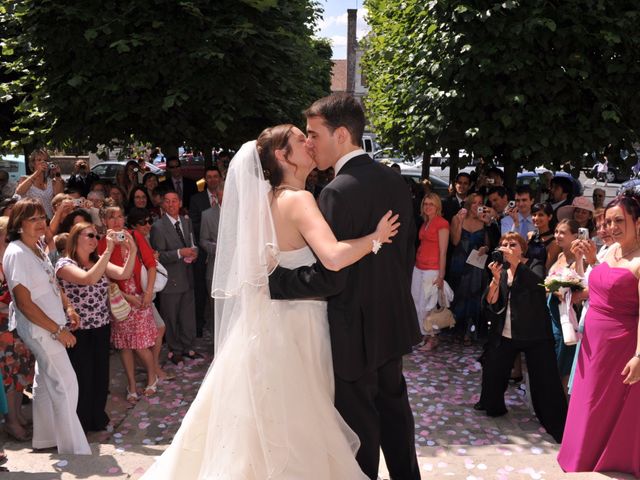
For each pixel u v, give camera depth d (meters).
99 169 19.77
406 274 2.89
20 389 4.84
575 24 7.17
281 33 8.61
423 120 7.92
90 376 5.02
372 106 12.55
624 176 8.23
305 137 2.80
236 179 2.77
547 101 7.59
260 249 2.66
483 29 7.29
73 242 4.91
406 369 6.71
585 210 6.32
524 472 3.88
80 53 8.05
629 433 3.69
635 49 7.48
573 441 3.95
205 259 7.56
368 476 2.88
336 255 2.48
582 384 3.94
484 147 7.52
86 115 8.20
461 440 5.04
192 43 8.00
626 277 3.71
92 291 4.96
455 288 7.46
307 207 2.63
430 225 7.15
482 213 7.27
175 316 6.73
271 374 2.72
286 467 2.70
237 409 2.74
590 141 7.46
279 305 2.76
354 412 2.83
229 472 2.70
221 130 7.92
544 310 5.11
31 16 8.16
